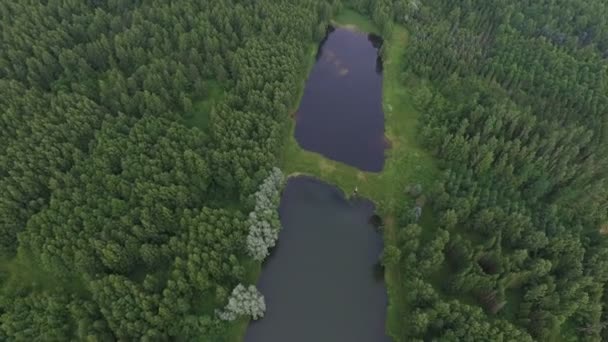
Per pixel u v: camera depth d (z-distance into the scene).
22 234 73.25
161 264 76.31
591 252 79.25
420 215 88.00
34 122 85.50
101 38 102.62
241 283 78.06
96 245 71.06
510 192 87.69
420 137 102.62
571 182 90.44
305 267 85.44
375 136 107.62
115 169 83.00
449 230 85.44
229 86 106.00
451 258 81.12
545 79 108.50
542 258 78.25
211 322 72.62
